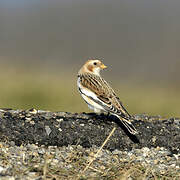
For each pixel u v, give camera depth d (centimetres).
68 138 809
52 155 753
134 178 697
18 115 871
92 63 938
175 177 721
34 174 671
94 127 837
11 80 2036
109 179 685
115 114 826
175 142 844
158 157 798
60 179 668
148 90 2458
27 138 793
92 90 873
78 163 732
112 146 814
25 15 6594
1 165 692
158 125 876
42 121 835
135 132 791
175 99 2077
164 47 5241
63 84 2114
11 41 5347
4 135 789
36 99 1639
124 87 2602
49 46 5362
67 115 909
